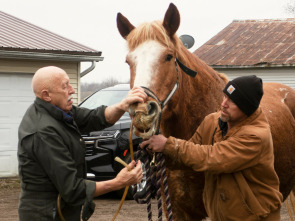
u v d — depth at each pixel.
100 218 6.96
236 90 3.01
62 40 13.43
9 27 13.88
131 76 3.27
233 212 3.06
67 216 3.04
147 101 2.98
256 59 18.92
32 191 2.93
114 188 2.99
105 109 3.42
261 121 3.10
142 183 8.21
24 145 2.91
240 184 3.02
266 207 3.05
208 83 3.87
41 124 2.91
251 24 22.66
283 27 21.67
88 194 2.87
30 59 11.95
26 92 11.98
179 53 3.49
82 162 3.09
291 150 4.41
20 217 2.99
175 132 3.71
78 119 3.45
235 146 2.97
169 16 3.44
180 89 3.53
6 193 9.64
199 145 3.09
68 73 12.59
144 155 3.30
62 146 2.89
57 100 3.03
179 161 3.11
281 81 18.62
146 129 2.96
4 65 11.66
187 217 3.86
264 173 3.06
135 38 3.34
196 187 3.67
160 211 3.22
